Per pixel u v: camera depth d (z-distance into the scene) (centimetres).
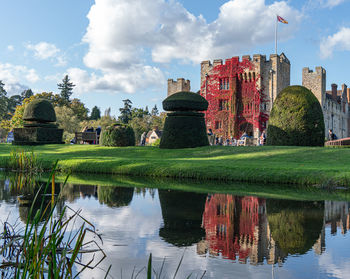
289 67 4103
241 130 3872
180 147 1888
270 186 945
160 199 720
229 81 3862
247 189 882
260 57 3725
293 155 1384
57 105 7038
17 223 480
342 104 5922
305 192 832
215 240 412
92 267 315
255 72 3750
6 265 305
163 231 453
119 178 1154
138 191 838
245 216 556
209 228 473
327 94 5175
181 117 1912
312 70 4138
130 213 571
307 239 421
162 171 1212
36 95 6494
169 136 1920
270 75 3734
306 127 1698
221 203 676
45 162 1456
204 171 1141
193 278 288
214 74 3981
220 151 1673
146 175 1234
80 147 2180
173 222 509
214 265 323
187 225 490
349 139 1730
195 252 363
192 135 1897
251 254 358
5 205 627
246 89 3803
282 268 315
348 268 315
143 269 311
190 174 1157
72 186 929
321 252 367
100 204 657
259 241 409
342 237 429
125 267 316
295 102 1720
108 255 351
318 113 1717
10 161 1566
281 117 1750
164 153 1788
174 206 642
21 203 651
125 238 416
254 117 3722
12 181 1034
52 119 2588
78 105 7862
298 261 336
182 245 389
